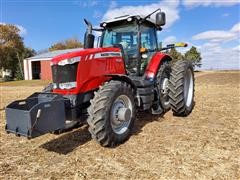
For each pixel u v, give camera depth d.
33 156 3.93
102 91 3.96
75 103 4.02
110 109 3.91
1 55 38.56
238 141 4.26
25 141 4.61
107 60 4.52
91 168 3.46
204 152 3.84
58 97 3.73
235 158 3.62
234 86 13.04
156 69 5.39
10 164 3.67
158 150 3.96
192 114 6.15
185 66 5.74
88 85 4.17
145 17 5.29
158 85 5.43
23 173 3.39
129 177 3.18
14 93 13.66
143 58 5.52
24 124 3.37
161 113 5.95
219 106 7.08
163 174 3.22
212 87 12.74
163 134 4.70
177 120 5.63
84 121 4.22
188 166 3.41
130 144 4.24
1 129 5.44
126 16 5.29
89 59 4.20
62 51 33.22
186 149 3.97
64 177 3.25
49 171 3.42
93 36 5.36
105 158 3.75
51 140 4.61
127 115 4.17
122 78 4.38
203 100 8.11
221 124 5.27
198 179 3.08
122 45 5.20
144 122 5.50
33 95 3.99
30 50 44.44
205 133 4.70
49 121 3.52
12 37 39.44
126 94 4.23
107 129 3.87
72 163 3.63
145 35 5.68
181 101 5.57
